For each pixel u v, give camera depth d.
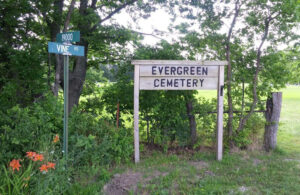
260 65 6.57
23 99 6.96
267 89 6.51
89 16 7.08
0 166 4.01
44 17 6.73
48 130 4.73
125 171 4.97
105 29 7.21
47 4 6.39
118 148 5.26
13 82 6.54
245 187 4.33
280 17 6.10
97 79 9.18
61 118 5.04
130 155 5.80
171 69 5.59
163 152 6.19
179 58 6.64
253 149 6.50
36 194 3.33
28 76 6.60
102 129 5.52
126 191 4.15
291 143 7.39
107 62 8.59
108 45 7.99
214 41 6.51
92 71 9.51
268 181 4.57
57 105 5.23
